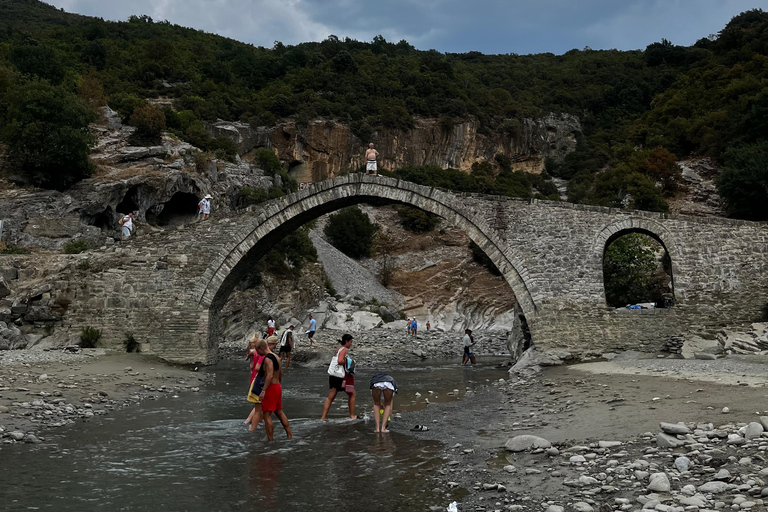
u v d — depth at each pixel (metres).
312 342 36.69
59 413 13.85
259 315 41.28
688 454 8.58
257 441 11.45
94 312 25.75
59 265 28.38
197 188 47.44
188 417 14.19
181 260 26.11
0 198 34.91
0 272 27.11
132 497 7.96
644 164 53.22
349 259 68.06
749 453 8.23
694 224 23.86
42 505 7.58
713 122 56.91
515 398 16.61
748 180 37.28
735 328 22.77
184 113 68.12
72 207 36.84
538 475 8.59
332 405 16.47
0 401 13.95
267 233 26.33
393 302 60.00
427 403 16.75
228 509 7.49
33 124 36.97
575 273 24.14
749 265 23.38
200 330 25.69
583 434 10.85
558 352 23.55
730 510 6.46
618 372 19.14
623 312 23.75
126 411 14.97
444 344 41.06
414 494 8.02
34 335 25.03
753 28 77.44
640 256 31.16
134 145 49.66
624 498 7.18
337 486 8.44
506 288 61.16
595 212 24.39
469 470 9.08
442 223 79.50
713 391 13.51
